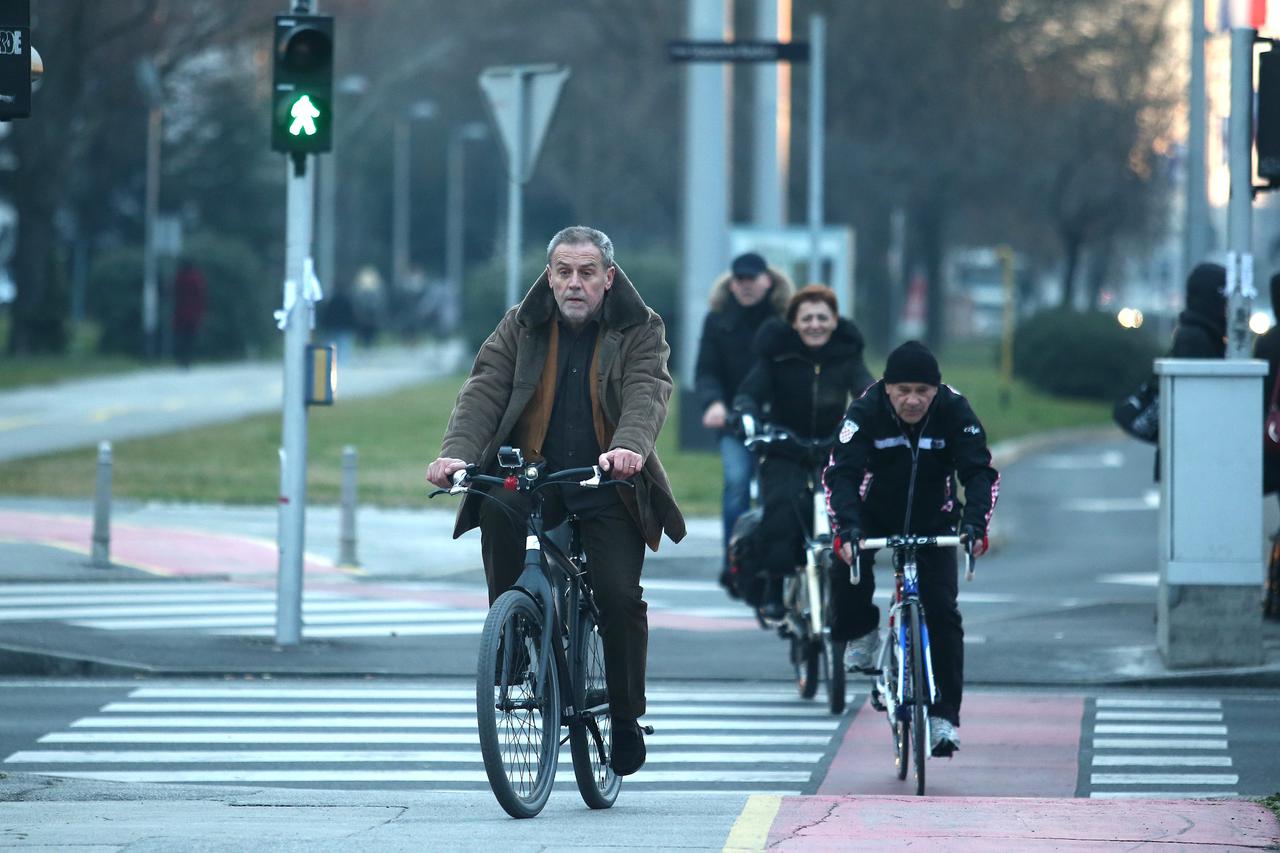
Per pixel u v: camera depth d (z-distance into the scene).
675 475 90.88
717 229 99.31
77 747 36.44
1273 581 50.66
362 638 49.59
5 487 80.56
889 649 33.12
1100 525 84.50
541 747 25.52
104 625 50.50
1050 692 43.06
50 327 185.62
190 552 64.69
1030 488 103.50
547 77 61.25
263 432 111.50
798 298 40.59
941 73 194.75
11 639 47.72
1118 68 197.00
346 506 64.62
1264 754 35.91
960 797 27.47
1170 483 44.06
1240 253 44.75
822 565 39.22
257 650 47.44
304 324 47.88
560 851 21.55
